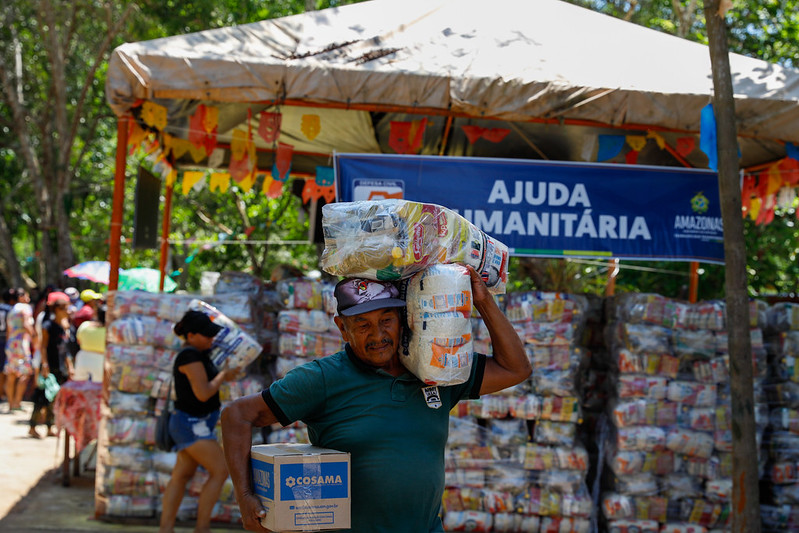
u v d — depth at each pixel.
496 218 6.68
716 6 5.48
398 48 6.97
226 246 16.77
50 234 24.52
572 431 6.50
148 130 7.58
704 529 6.41
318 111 8.71
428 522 2.86
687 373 6.51
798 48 12.51
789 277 12.22
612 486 6.57
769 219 9.07
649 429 6.37
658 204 6.81
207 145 7.15
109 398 6.53
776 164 8.71
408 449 2.81
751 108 6.71
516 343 3.09
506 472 6.47
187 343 5.85
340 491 2.73
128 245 20.95
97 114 20.70
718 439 6.40
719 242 6.87
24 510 6.82
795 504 6.61
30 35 21.84
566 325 6.47
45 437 10.50
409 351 2.86
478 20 7.63
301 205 12.11
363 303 2.78
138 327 6.48
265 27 7.20
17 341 12.70
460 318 2.86
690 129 6.72
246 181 7.79
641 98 6.61
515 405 6.46
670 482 6.45
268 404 2.83
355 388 2.85
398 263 2.84
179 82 6.40
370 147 10.19
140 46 6.52
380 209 2.88
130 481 6.50
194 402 5.76
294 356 6.60
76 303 12.81
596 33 7.66
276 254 17.34
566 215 6.73
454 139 9.64
